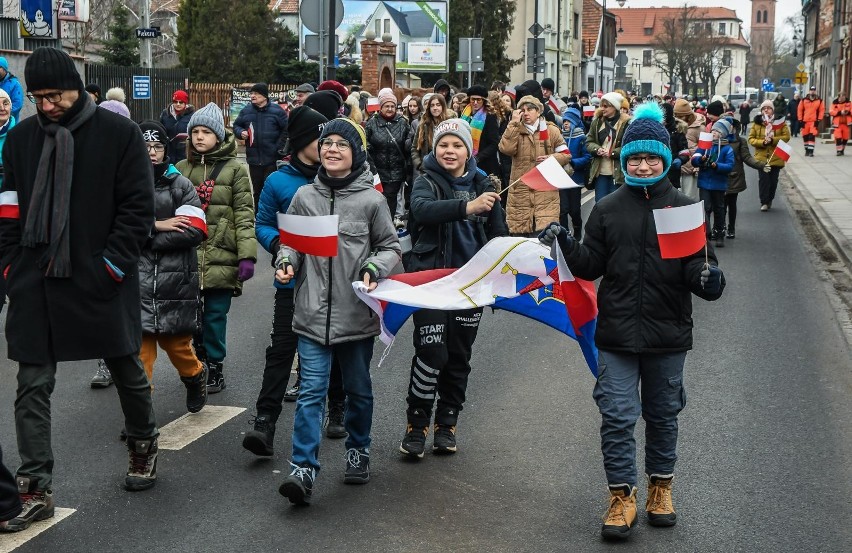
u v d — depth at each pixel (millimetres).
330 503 5387
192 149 7145
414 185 6059
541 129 11141
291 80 42938
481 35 50656
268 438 5938
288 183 6051
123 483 5664
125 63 39438
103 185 5168
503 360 8406
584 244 5109
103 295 5184
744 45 143750
